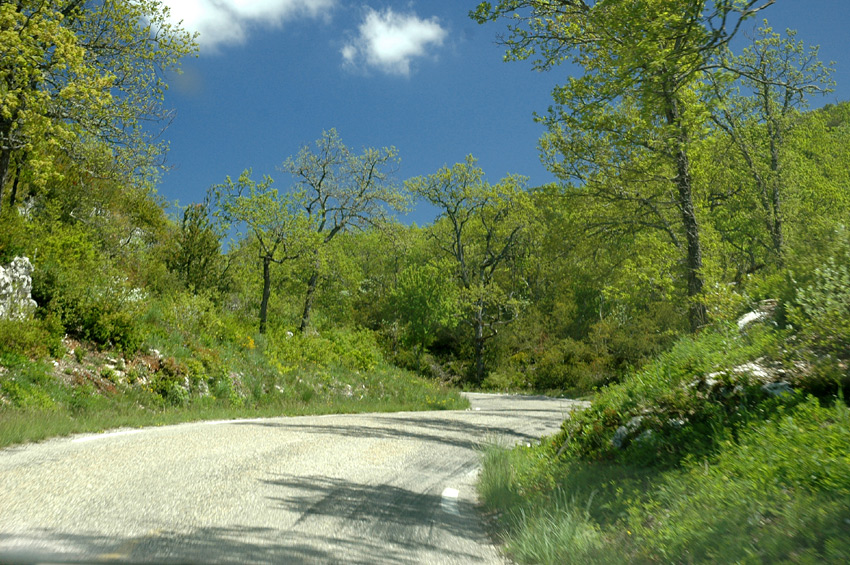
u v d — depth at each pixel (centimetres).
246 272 3162
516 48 1753
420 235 5894
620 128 1684
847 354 608
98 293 1752
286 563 361
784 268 867
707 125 1656
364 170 3544
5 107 1357
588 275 2389
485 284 5459
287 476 652
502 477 682
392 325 5341
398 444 1031
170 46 1845
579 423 838
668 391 729
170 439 888
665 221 2055
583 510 511
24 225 1772
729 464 495
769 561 331
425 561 405
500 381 4800
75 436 916
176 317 2119
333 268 3556
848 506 364
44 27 1412
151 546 372
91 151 1828
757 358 704
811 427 505
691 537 383
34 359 1335
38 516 424
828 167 3738
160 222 3016
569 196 2056
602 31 1380
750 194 2989
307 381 2367
